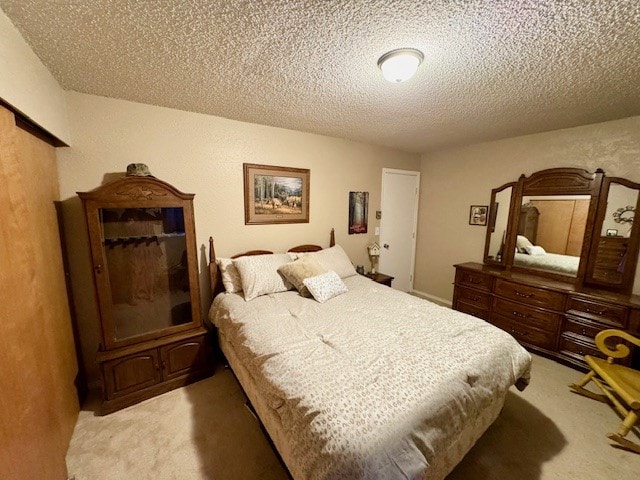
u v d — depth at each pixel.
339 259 2.99
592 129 2.60
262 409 1.52
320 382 1.24
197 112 2.39
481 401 1.37
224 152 2.57
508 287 2.90
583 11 1.10
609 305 2.27
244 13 1.14
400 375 1.28
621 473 1.47
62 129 1.82
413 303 2.23
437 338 1.64
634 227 2.40
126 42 1.34
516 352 1.70
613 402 1.84
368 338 1.64
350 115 2.44
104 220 1.92
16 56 1.19
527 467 1.50
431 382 1.25
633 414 1.63
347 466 0.93
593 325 2.35
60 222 1.89
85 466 1.49
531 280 2.79
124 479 1.42
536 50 1.39
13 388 1.01
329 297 2.33
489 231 3.41
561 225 2.80
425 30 1.25
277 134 2.85
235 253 2.75
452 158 3.79
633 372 1.86
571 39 1.29
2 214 1.03
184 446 1.62
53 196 1.79
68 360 1.79
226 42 1.35
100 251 1.81
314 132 3.05
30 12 1.10
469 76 1.68
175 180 2.37
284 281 2.53
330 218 3.39
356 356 1.44
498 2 1.07
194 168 2.44
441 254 4.02
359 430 1.01
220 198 2.60
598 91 1.85
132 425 1.77
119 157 2.12
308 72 1.66
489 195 3.43
